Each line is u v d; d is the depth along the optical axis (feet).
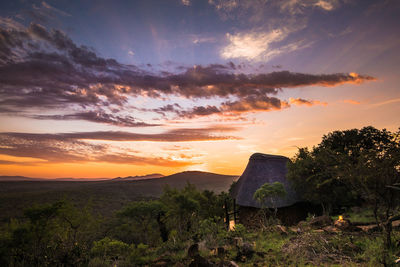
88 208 45.06
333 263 18.13
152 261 23.18
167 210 64.28
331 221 32.22
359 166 21.97
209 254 22.47
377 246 19.94
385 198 20.57
